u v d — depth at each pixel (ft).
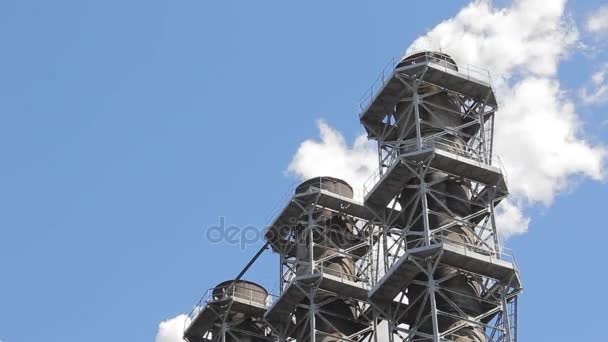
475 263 597.11
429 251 592.60
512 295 599.98
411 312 613.52
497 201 638.94
